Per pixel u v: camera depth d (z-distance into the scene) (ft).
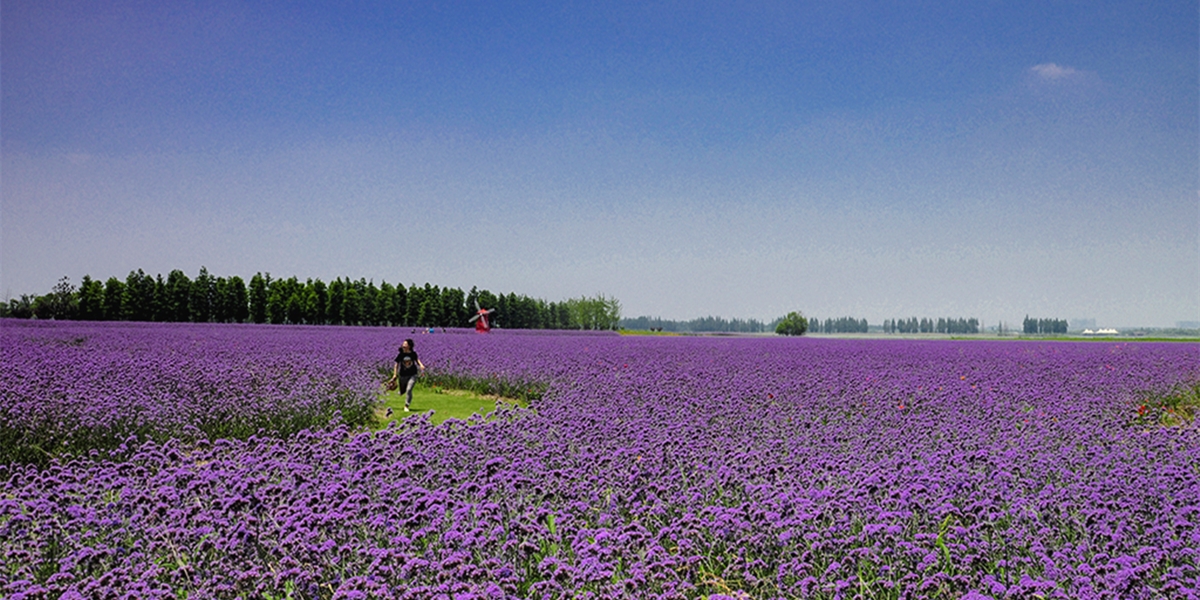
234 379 41.88
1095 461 23.90
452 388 60.34
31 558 15.17
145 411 31.37
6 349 54.70
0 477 24.14
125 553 15.96
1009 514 18.60
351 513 16.48
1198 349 101.71
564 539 16.84
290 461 22.95
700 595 15.15
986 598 12.78
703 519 18.03
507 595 13.43
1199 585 14.17
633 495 19.81
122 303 248.93
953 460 23.80
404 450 24.02
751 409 37.83
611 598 13.55
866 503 18.88
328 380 46.24
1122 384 51.01
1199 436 29.99
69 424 29.32
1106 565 14.69
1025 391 44.50
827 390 45.47
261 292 271.90
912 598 13.97
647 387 45.75
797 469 22.85
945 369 63.62
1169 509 18.63
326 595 14.34
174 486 19.38
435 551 15.72
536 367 59.77
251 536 15.55
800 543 16.46
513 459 23.88
